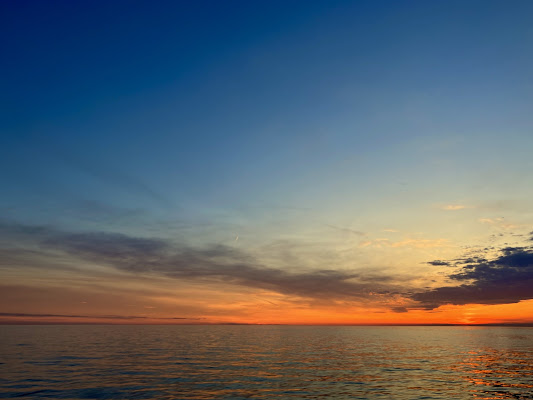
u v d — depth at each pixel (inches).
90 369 1409.9
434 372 1397.6
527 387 1128.2
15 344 2469.2
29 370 1375.5
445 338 3772.1
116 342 2731.3
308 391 1053.8
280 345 2659.9
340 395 1008.2
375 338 3742.6
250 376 1283.2
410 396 1003.9
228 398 968.3
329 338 3710.6
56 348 2214.6
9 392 1024.2
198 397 976.3
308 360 1755.7
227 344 2694.4
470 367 1540.4
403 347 2551.7
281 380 1213.7
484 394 1034.1
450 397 995.9
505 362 1715.1
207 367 1487.5
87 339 3019.2
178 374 1311.5
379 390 1072.8
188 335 3858.3
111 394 1003.9
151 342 2787.9
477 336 4264.3
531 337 4015.8
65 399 952.3
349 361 1726.1
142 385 1118.4
